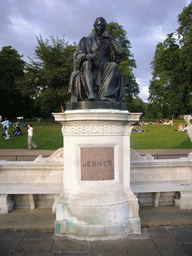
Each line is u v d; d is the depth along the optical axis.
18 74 41.97
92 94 4.14
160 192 5.31
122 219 3.96
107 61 4.79
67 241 3.83
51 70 29.91
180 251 3.56
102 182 4.08
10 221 4.46
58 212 4.00
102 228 3.86
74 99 4.45
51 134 19.44
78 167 4.11
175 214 4.80
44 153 11.09
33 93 32.03
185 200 5.00
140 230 4.09
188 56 24.02
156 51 28.91
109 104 4.07
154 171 5.47
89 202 3.91
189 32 24.41
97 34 4.69
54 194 5.11
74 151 4.12
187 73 25.72
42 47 30.00
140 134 20.36
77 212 3.91
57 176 5.26
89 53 4.63
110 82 4.33
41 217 4.63
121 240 3.85
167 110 30.06
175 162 5.44
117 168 4.15
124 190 4.24
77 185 4.09
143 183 5.35
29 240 3.86
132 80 30.73
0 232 4.14
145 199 5.34
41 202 5.18
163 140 16.53
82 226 3.88
